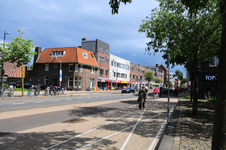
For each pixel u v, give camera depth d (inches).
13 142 176.4
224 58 105.6
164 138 191.3
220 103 105.2
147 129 236.8
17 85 1315.2
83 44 1748.3
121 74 2066.9
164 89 1355.8
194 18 335.3
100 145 172.2
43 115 334.6
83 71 1422.2
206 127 246.2
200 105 534.3
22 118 300.0
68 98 724.0
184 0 217.3
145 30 364.2
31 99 623.2
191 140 186.4
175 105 536.4
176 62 565.6
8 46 634.2
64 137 196.5
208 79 831.7
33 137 194.7
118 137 199.5
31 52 658.2
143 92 447.2
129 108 456.4
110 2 193.9
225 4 109.9
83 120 294.8
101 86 1712.6
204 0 214.5
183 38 353.1
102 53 1705.2
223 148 102.3
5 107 415.2
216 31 328.5
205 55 399.2
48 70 1483.8
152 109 438.3
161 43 352.5
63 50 1465.3
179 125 256.2
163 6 349.4
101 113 371.2
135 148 166.2
